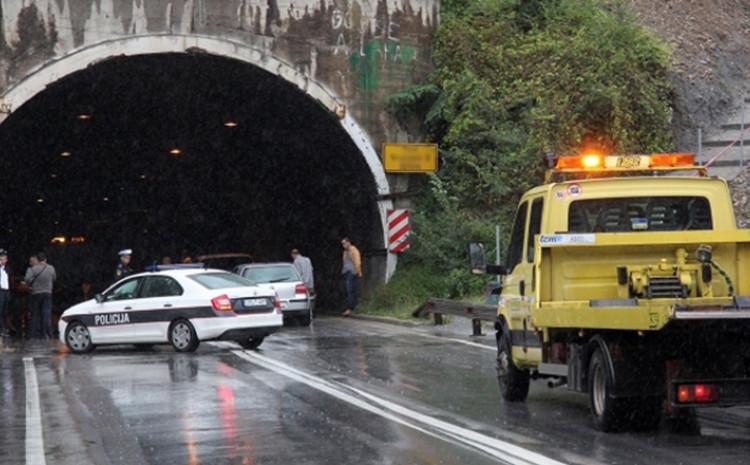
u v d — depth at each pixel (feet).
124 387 135.85
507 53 277.03
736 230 100.89
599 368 93.81
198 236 436.76
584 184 107.86
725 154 263.49
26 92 240.73
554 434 94.12
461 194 271.49
